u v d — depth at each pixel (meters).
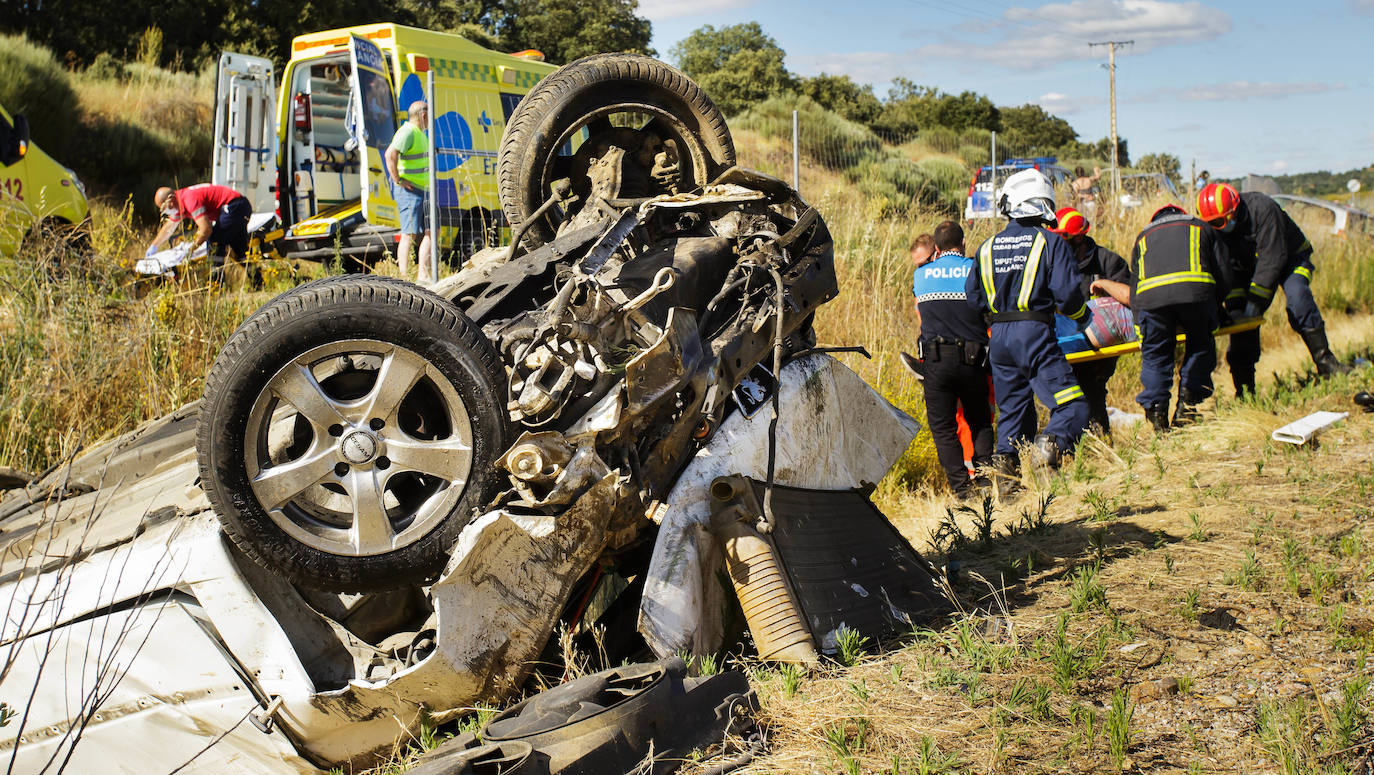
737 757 2.73
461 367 3.01
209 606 2.95
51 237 7.60
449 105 10.99
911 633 3.62
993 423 6.71
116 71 22.11
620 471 3.21
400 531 3.01
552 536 3.11
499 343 3.46
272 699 2.93
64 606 2.98
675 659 2.88
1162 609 3.74
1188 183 12.86
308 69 12.05
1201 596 3.86
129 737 3.01
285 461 3.21
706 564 3.36
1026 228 5.88
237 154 12.73
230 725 2.97
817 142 16.33
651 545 3.58
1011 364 5.93
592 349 3.18
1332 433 6.49
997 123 57.78
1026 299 5.81
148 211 16.08
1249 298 7.97
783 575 3.39
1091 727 2.77
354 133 10.81
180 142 18.66
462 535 2.97
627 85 4.39
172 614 2.98
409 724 3.02
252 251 9.81
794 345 4.22
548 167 4.39
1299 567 4.09
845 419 4.40
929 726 2.87
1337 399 7.29
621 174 4.47
